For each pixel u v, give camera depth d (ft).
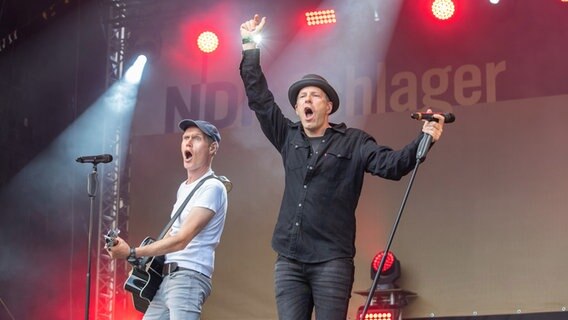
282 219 16.80
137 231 39.93
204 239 18.76
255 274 38.45
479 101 37.24
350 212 16.71
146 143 40.78
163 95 41.14
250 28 18.26
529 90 36.76
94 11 40.88
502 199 36.06
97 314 38.22
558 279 34.76
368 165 16.58
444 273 36.06
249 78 17.94
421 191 37.04
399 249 36.73
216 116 40.55
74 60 40.52
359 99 38.68
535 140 36.24
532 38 37.19
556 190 35.53
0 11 38.34
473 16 38.01
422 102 37.96
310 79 17.40
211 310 38.47
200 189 18.97
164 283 18.40
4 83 38.45
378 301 35.45
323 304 16.12
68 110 40.09
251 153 39.78
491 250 35.76
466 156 36.83
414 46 38.55
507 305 35.09
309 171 16.72
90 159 22.11
